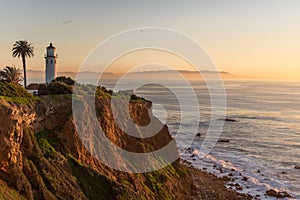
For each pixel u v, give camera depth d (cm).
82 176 3306
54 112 3619
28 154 3011
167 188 4325
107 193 3309
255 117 14100
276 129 11394
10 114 2711
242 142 9238
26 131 3098
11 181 2592
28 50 6738
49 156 3191
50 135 3453
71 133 3584
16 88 3500
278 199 5144
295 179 6141
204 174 6184
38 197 2755
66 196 2947
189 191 4953
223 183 5706
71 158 3400
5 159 2616
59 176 3081
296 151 8319
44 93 4312
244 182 5872
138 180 3956
